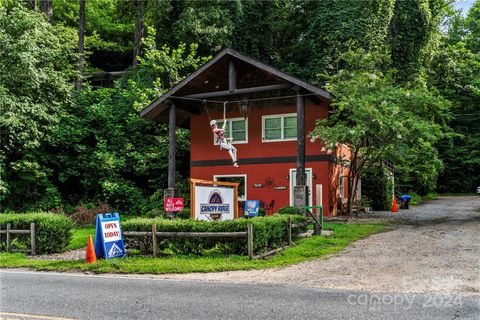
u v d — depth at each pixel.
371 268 9.14
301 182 17.03
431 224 17.12
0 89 20.58
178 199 16.94
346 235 13.87
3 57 21.92
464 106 47.44
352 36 32.88
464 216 20.83
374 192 26.64
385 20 33.47
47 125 23.52
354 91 18.33
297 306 6.31
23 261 10.95
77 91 27.78
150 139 26.02
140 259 10.45
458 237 13.21
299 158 17.20
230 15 34.44
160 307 6.36
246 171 21.48
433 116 21.11
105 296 7.11
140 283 8.18
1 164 21.19
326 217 19.45
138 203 23.50
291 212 15.55
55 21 40.75
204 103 22.12
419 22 35.47
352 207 21.41
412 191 36.88
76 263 10.28
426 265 9.27
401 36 35.03
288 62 39.03
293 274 8.80
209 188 13.27
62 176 23.89
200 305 6.44
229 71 18.77
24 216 12.62
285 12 41.28
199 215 12.78
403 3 35.31
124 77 33.41
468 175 48.25
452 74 45.59
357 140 17.03
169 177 19.75
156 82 26.64
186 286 7.83
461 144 48.38
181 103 21.06
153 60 28.33
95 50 45.00
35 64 23.23
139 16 34.25
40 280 8.65
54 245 12.34
